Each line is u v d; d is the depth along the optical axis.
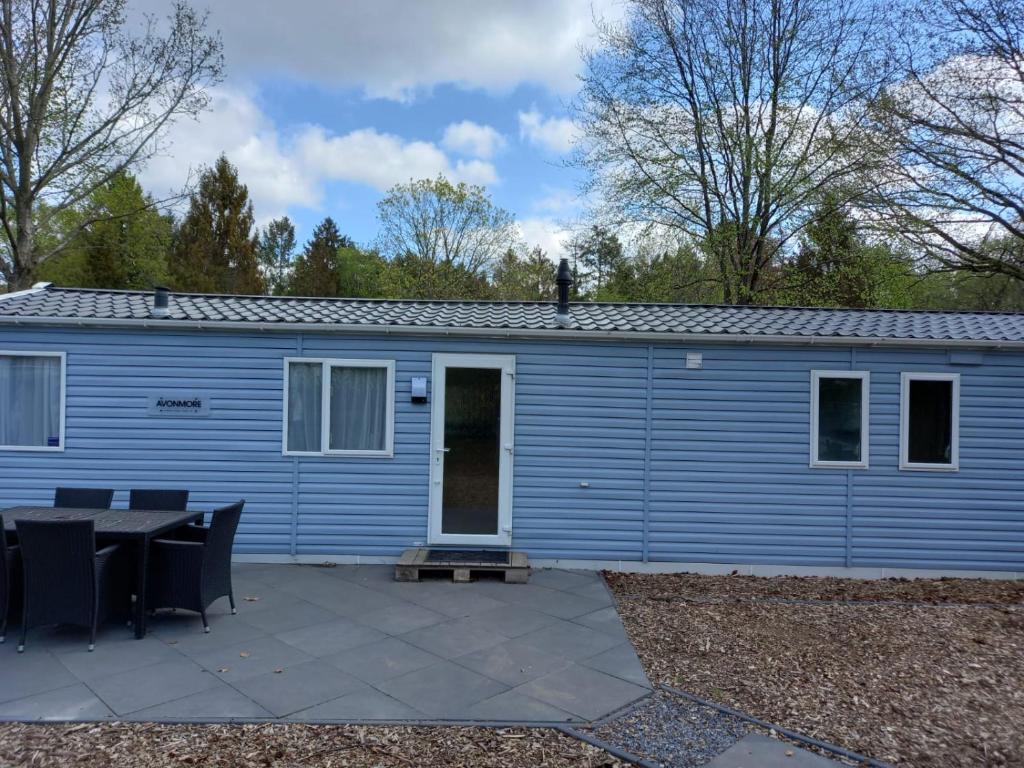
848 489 7.99
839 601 6.93
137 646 5.34
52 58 16.34
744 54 18.50
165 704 4.29
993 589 7.43
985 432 7.96
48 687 4.53
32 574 5.14
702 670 5.02
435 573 7.45
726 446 8.02
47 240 20.42
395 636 5.65
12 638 5.46
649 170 19.22
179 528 6.60
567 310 8.43
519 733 4.02
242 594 6.76
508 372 8.00
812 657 5.30
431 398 8.00
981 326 8.46
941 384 8.00
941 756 3.81
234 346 7.95
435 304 9.26
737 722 4.20
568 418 8.03
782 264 19.59
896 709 4.39
